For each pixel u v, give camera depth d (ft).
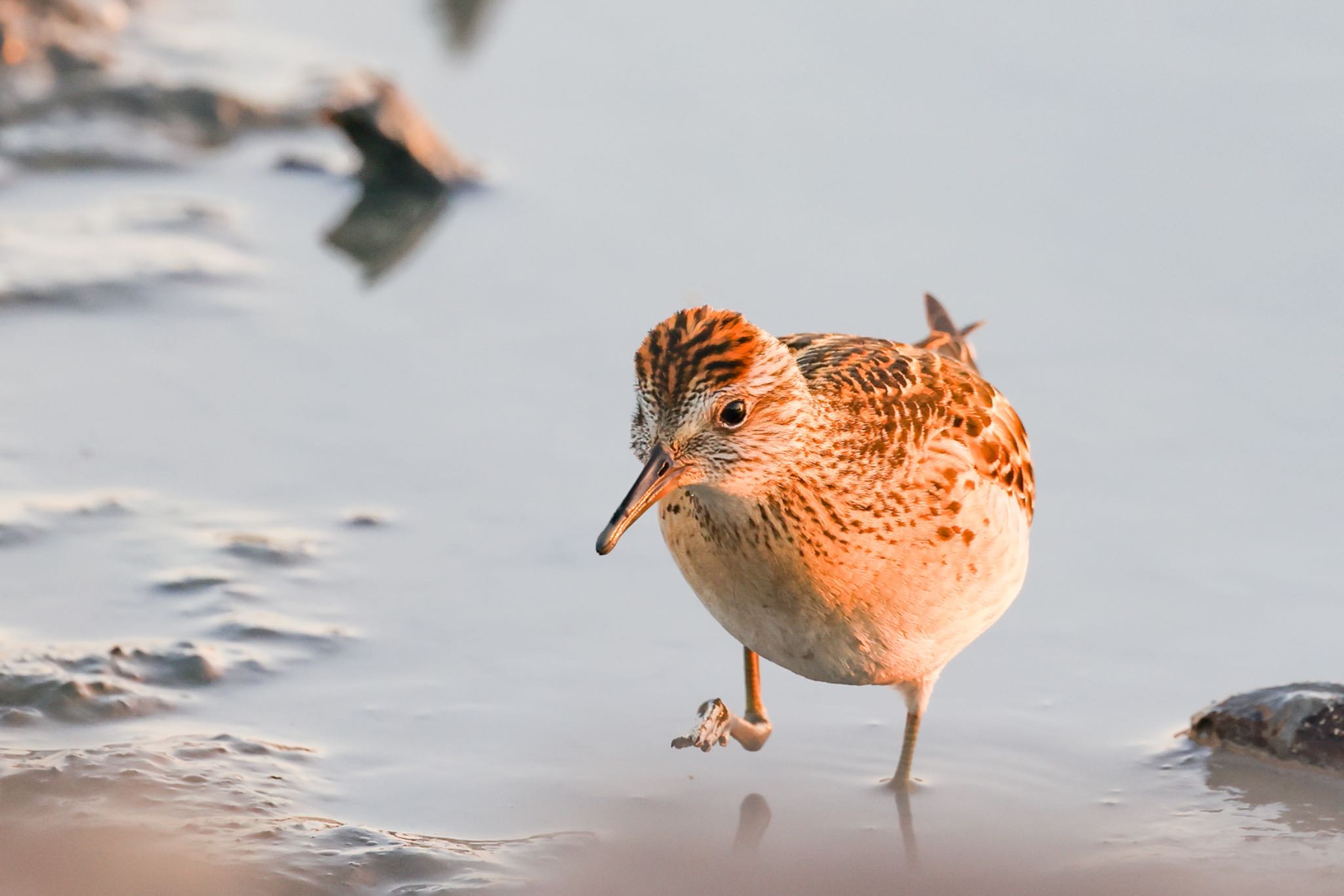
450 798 32.83
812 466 30.81
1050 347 49.62
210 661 36.29
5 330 50.44
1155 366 48.57
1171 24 69.05
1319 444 44.88
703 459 29.76
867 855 31.94
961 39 68.69
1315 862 31.04
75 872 29.40
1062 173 59.31
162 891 28.94
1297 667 37.09
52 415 46.37
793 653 32.96
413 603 39.29
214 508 42.68
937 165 60.18
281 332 51.29
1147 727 35.68
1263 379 47.85
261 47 72.33
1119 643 38.17
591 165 61.57
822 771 34.76
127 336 50.57
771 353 30.14
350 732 34.71
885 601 32.01
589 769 34.04
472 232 57.67
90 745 33.37
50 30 69.21
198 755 33.12
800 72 67.26
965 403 33.50
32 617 37.81
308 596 39.32
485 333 51.42
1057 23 69.62
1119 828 32.53
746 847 32.01
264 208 59.77
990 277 53.26
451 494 43.65
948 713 36.40
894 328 50.67
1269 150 60.03
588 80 68.03
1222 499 42.91
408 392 48.26
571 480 44.32
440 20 74.49
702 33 71.26
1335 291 51.96
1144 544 41.42
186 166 62.90
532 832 31.89
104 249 55.62
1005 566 33.37
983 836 32.48
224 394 47.93
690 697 36.68
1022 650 38.11
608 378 48.93
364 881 29.53
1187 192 57.77
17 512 41.78
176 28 73.97
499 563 40.96
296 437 46.01
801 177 59.82
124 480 43.65
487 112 65.77
